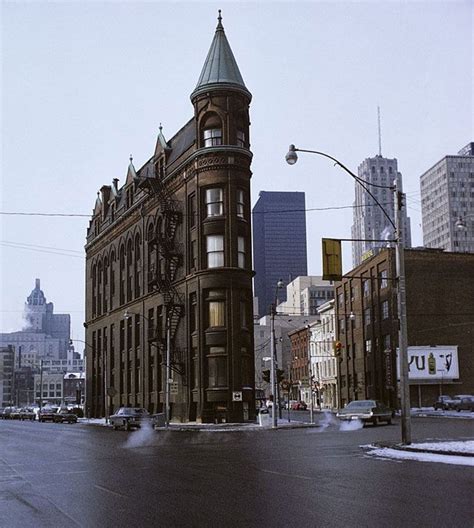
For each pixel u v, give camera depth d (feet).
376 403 148.77
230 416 168.55
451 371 222.89
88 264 289.33
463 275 232.32
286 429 138.62
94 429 166.61
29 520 35.53
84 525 33.86
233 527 32.60
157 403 201.05
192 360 179.01
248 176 180.24
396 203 82.33
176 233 192.75
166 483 49.75
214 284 172.96
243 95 180.75
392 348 226.58
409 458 64.28
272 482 48.83
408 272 228.63
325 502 39.09
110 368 253.03
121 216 241.96
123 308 238.07
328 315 317.01
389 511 35.58
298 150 80.18
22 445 98.02
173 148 204.85
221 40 184.34
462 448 67.05
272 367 153.17
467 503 37.58
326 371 320.29
